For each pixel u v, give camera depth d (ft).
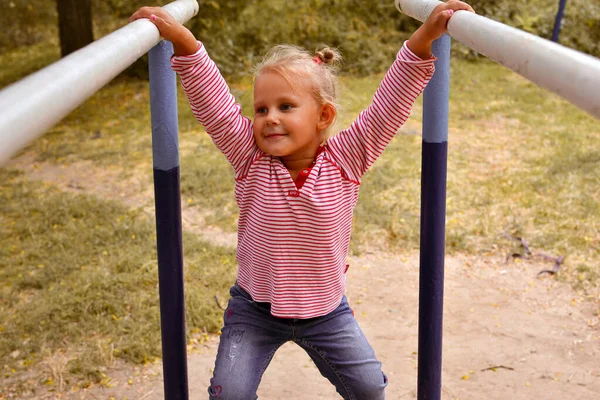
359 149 5.41
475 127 22.65
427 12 5.13
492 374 9.94
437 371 6.35
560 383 9.71
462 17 4.28
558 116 23.80
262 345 5.62
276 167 5.37
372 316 11.73
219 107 5.39
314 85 5.31
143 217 16.16
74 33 30.37
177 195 5.85
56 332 11.03
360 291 12.62
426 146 5.91
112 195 17.89
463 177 18.03
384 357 10.41
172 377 6.19
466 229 14.85
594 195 16.46
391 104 5.24
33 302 12.07
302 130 5.25
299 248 5.38
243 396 5.39
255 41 30.07
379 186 17.26
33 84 2.37
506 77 29.37
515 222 15.06
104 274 12.87
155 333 10.95
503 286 12.69
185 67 5.23
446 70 5.74
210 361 10.33
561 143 20.63
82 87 2.72
